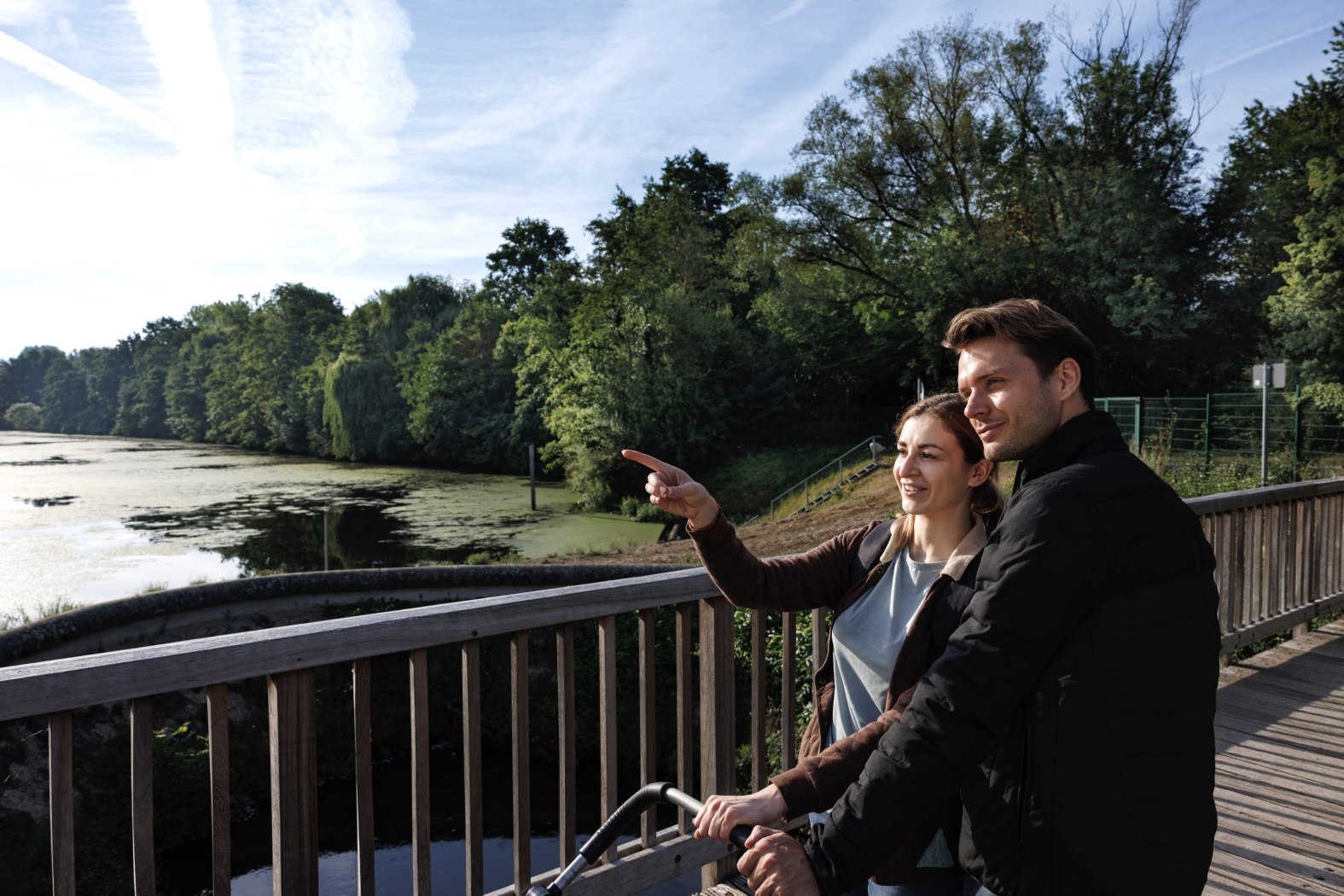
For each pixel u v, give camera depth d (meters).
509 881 8.96
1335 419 16.16
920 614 1.42
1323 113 26.02
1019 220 28.86
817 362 39.62
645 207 42.78
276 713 1.79
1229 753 3.65
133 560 27.23
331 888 8.91
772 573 1.75
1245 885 2.68
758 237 33.31
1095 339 27.59
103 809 8.70
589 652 11.65
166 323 133.12
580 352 39.91
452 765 11.27
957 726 1.09
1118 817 1.07
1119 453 1.19
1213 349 27.39
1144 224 26.23
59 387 137.38
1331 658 4.91
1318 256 21.06
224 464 64.88
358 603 12.62
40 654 9.79
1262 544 4.93
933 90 29.69
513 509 37.38
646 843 2.46
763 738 2.75
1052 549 1.09
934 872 1.41
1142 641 1.08
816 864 1.10
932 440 1.49
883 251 32.34
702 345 37.94
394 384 63.62
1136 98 27.94
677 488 1.70
